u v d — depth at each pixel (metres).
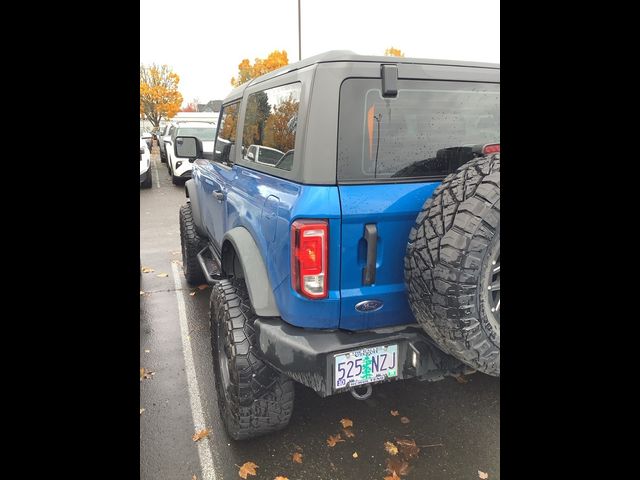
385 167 2.09
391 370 2.10
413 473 2.35
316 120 1.97
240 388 2.29
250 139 2.99
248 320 2.39
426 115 2.18
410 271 1.92
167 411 2.91
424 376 2.14
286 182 2.17
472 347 1.82
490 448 2.53
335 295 2.00
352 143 2.02
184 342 3.85
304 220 1.94
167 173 16.58
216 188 3.67
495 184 1.74
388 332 2.13
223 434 2.66
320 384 2.00
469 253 1.71
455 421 2.75
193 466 2.43
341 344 2.01
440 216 1.82
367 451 2.50
